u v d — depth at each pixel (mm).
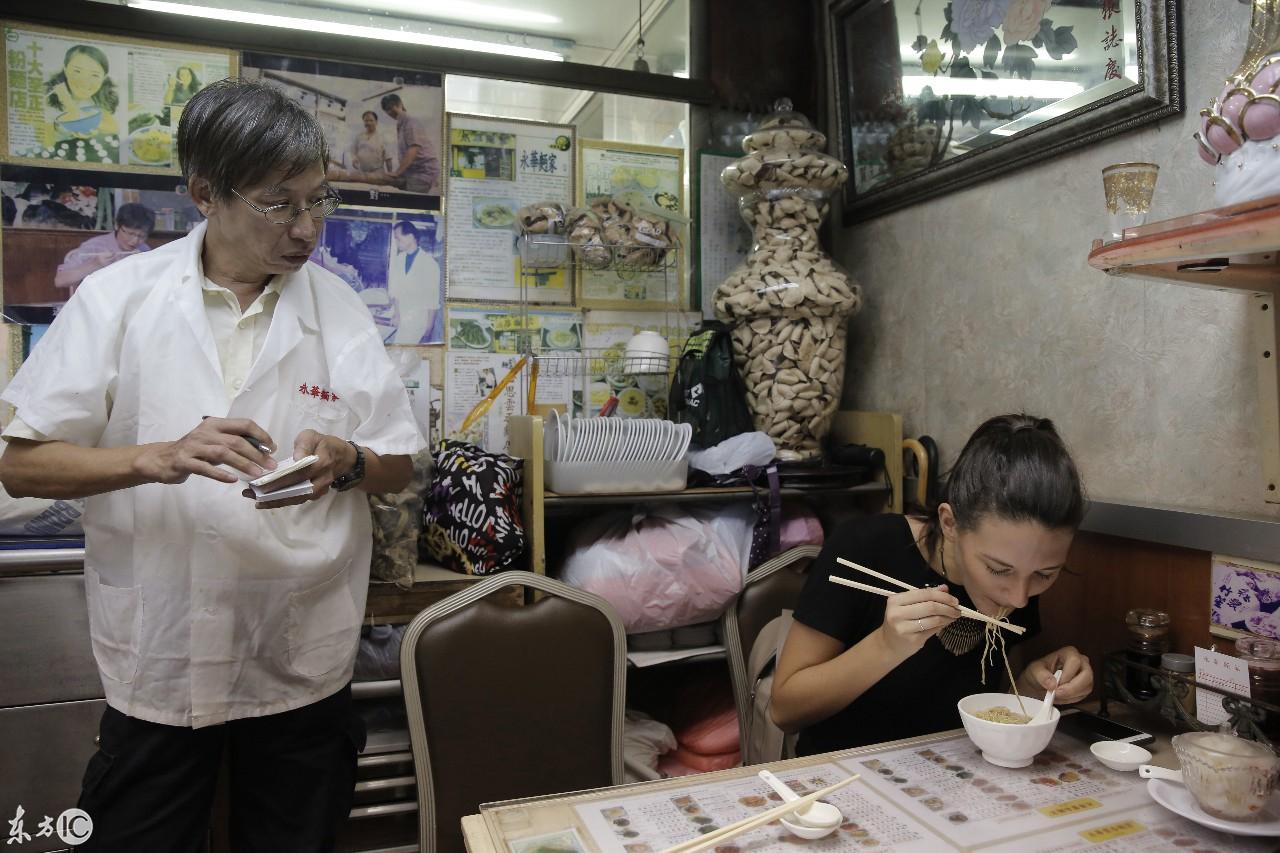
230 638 1337
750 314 2260
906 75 2225
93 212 2037
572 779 1722
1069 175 1769
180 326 1316
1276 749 1051
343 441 1359
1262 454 1390
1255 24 1049
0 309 1978
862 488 2227
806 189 2275
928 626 1122
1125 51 1606
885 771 1076
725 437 2264
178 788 1348
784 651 1412
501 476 1965
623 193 2479
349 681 1507
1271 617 1294
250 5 2479
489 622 1696
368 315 1560
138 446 1202
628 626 1985
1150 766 1056
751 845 892
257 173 1219
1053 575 1144
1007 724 1060
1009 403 1944
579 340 2426
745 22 2586
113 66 2039
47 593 1647
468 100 2338
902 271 2301
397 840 1859
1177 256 1076
